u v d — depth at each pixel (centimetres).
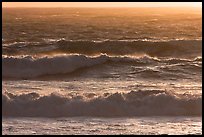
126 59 6769
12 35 10969
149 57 6850
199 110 3847
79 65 6550
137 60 6775
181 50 7800
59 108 3781
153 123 3478
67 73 6338
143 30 13462
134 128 3316
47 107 3784
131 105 3859
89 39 10531
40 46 7919
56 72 6381
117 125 3403
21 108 3756
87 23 16800
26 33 11631
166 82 5572
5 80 5744
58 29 13325
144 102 3884
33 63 6391
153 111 3816
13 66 6359
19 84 5359
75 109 3788
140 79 5816
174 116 3744
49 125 3388
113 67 6562
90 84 5375
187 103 3881
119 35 11731
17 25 15025
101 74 6216
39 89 4984
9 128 3278
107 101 3859
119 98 3888
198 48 7881
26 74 6181
